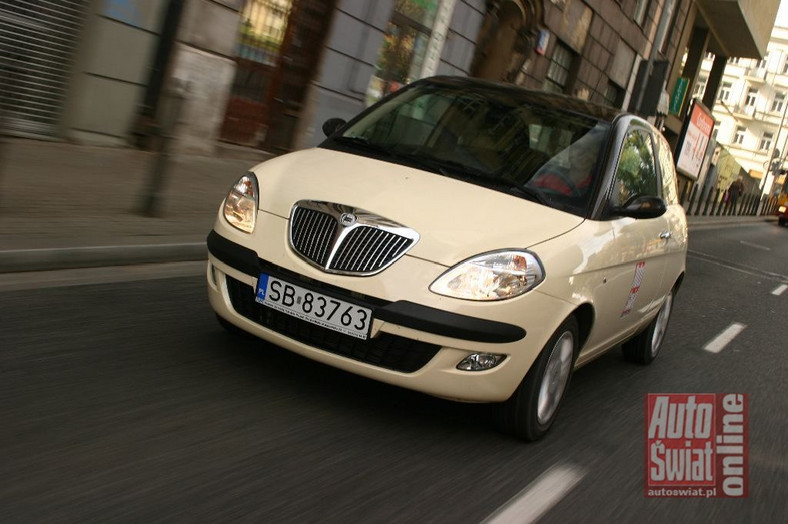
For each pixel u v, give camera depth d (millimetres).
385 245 3994
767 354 8477
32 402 3627
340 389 4523
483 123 5152
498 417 4312
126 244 6238
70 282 5516
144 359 4391
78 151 9523
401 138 5082
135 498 2979
